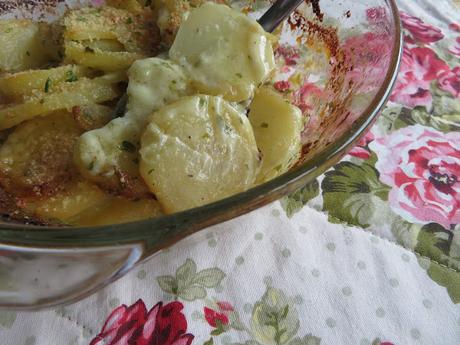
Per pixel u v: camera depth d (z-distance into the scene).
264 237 0.20
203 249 0.20
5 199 0.18
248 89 0.18
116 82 0.20
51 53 0.23
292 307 0.18
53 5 0.26
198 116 0.17
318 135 0.18
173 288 0.19
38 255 0.12
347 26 0.20
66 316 0.18
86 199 0.17
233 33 0.19
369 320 0.18
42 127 0.19
